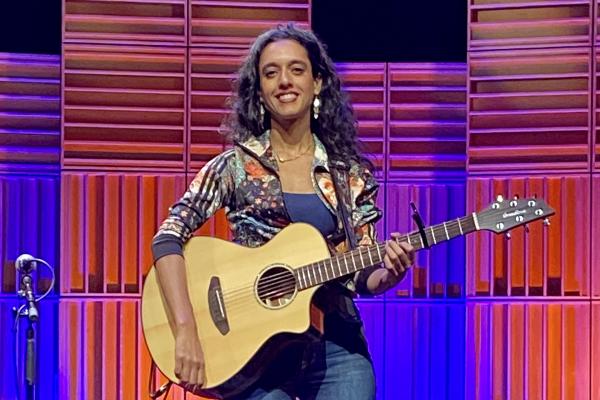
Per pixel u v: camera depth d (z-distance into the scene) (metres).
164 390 5.66
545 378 8.22
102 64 8.46
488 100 8.29
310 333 5.43
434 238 5.40
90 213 8.47
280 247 5.55
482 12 8.30
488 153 8.29
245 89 5.79
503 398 8.28
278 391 5.54
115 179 8.48
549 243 8.23
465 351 8.44
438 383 8.75
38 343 8.66
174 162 8.51
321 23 8.90
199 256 5.62
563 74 8.20
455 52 8.87
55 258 8.79
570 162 8.19
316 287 5.45
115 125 8.48
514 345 8.27
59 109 8.84
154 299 5.61
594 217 8.17
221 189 5.71
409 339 8.77
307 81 5.59
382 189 8.82
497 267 8.30
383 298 8.79
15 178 8.78
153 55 8.48
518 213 5.41
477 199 8.30
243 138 5.80
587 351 8.17
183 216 5.62
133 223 8.48
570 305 8.20
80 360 8.45
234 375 5.45
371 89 8.84
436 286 8.77
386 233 8.80
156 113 8.50
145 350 8.50
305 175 5.70
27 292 7.55
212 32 8.49
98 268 8.48
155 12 8.48
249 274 5.54
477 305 8.32
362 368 5.51
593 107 8.16
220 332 5.50
